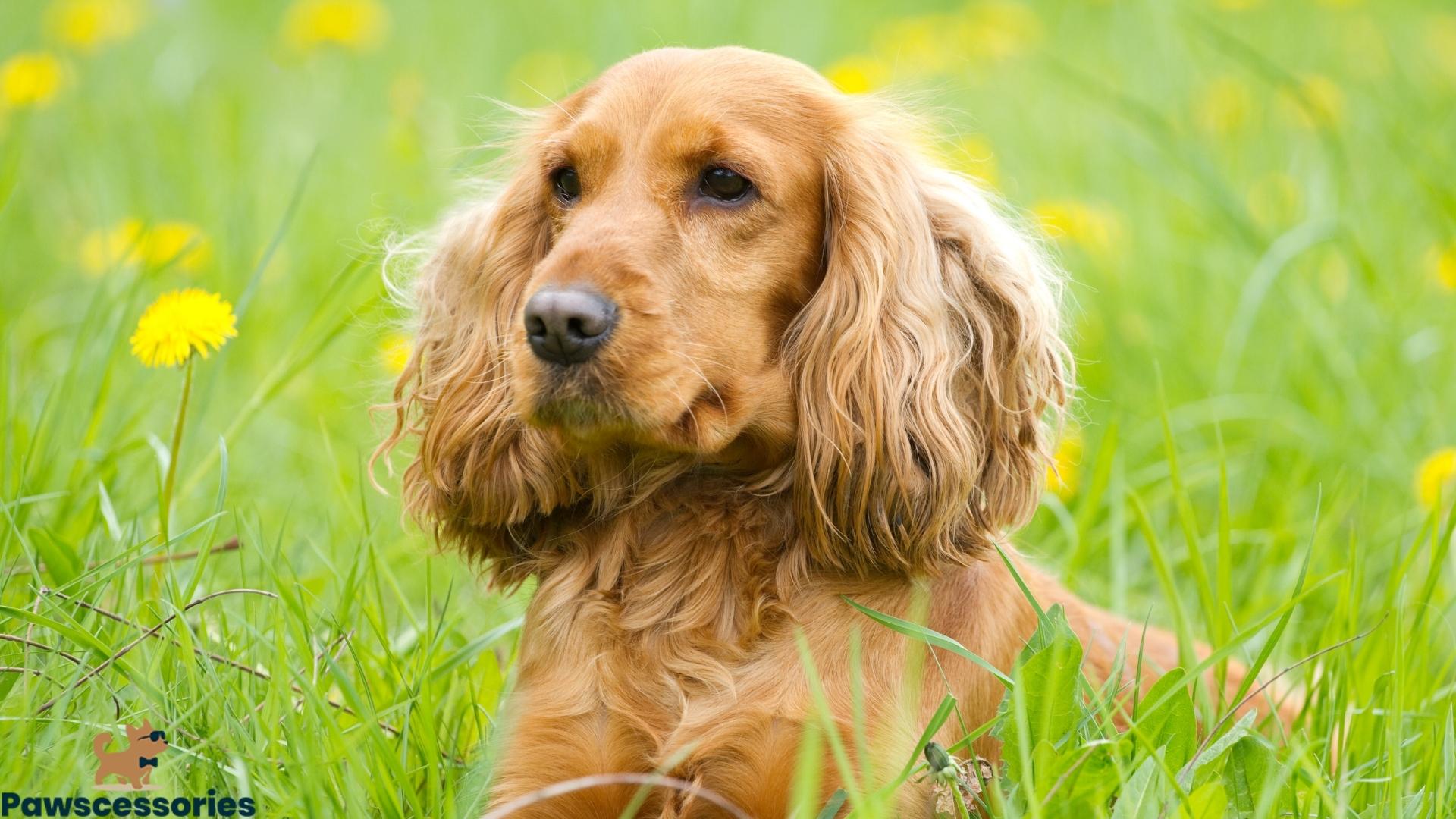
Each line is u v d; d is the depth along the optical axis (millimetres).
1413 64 9789
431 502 4031
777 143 3607
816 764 3385
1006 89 9812
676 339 3377
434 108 8336
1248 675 3367
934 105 4340
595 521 3781
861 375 3596
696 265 3484
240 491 5250
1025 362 3805
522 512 3830
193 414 5680
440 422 3945
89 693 3408
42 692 3414
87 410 5309
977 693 3646
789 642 3553
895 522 3619
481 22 11320
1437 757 3354
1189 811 2914
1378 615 4355
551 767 3537
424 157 7902
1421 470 4852
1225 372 6020
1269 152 8477
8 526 3949
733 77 3650
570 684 3607
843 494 3574
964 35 10094
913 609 3605
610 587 3691
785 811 3416
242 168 8242
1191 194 7531
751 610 3598
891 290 3666
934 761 3209
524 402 3369
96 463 4625
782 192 3582
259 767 3145
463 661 3859
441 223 4500
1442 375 6172
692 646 3592
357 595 4184
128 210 7902
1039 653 3197
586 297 3266
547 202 3836
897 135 3918
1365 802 3500
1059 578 4879
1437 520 4047
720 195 3547
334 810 3070
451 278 4184
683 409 3389
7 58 10109
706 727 3469
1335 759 4016
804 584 3623
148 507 4738
